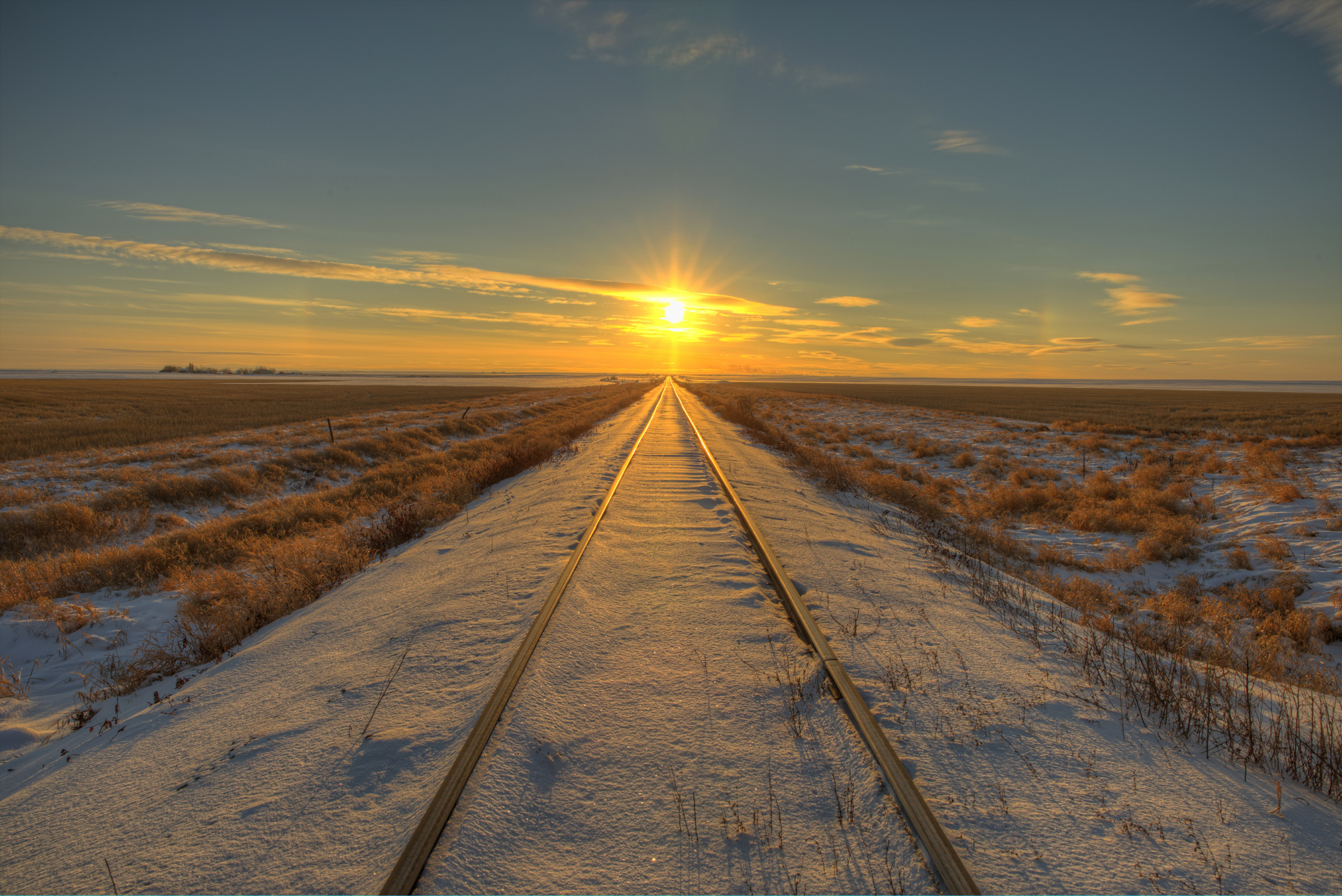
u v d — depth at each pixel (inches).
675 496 469.1
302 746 149.0
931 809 117.9
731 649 194.9
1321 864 106.0
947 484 717.3
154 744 160.4
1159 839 112.0
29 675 246.4
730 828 114.6
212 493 651.5
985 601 257.4
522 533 359.3
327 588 316.2
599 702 162.6
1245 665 230.4
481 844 110.1
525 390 3710.6
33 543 472.7
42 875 113.7
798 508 449.1
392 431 1150.3
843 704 156.8
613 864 107.7
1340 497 539.8
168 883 108.2
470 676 179.3
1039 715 156.9
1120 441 1129.4
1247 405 2391.7
